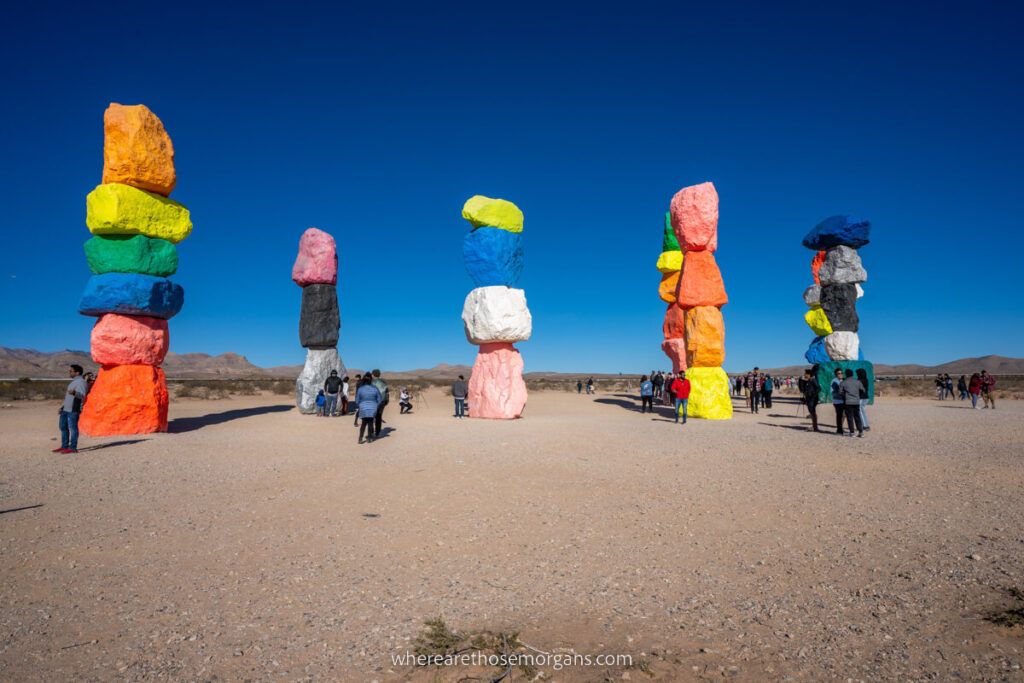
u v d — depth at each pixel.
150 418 14.41
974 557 5.36
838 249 26.88
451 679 3.50
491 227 19.44
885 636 3.96
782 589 4.77
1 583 4.93
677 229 20.31
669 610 4.42
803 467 9.73
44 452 11.50
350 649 3.86
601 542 5.94
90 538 6.07
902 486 8.27
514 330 19.09
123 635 4.04
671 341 29.11
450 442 12.95
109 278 13.93
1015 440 13.17
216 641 3.96
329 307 22.31
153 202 14.53
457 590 4.81
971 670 3.52
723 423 17.70
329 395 20.48
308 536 6.16
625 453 11.30
